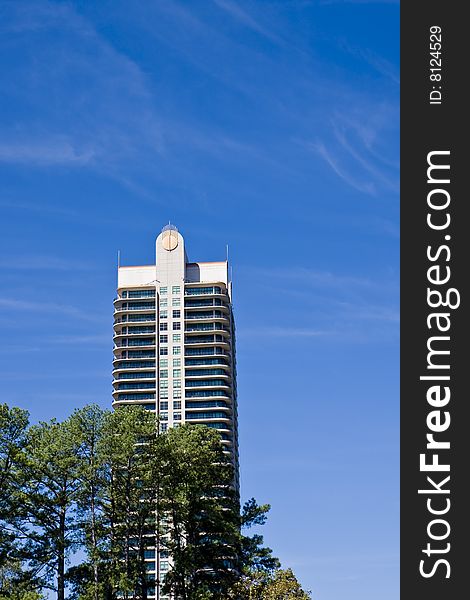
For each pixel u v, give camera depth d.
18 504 80.25
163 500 87.56
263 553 91.31
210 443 93.56
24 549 79.81
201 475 90.12
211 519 88.56
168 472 87.06
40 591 80.31
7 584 81.50
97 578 81.12
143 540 87.69
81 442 82.69
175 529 89.38
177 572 86.50
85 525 81.88
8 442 81.69
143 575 84.62
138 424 86.06
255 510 93.75
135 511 85.56
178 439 91.75
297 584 89.75
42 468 81.62
